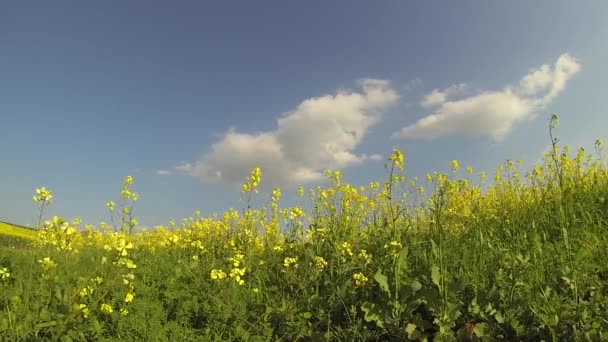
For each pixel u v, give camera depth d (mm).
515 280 4664
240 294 5629
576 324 4148
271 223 7789
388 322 4570
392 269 4996
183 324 5051
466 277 4449
